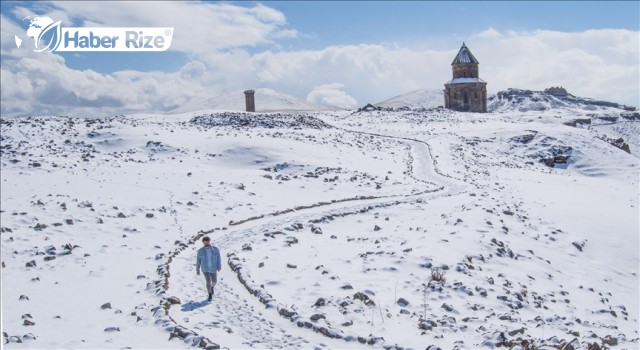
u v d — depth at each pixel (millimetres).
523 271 19484
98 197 29547
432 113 93625
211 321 13672
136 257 20688
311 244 21938
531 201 31781
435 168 45438
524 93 159375
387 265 18234
